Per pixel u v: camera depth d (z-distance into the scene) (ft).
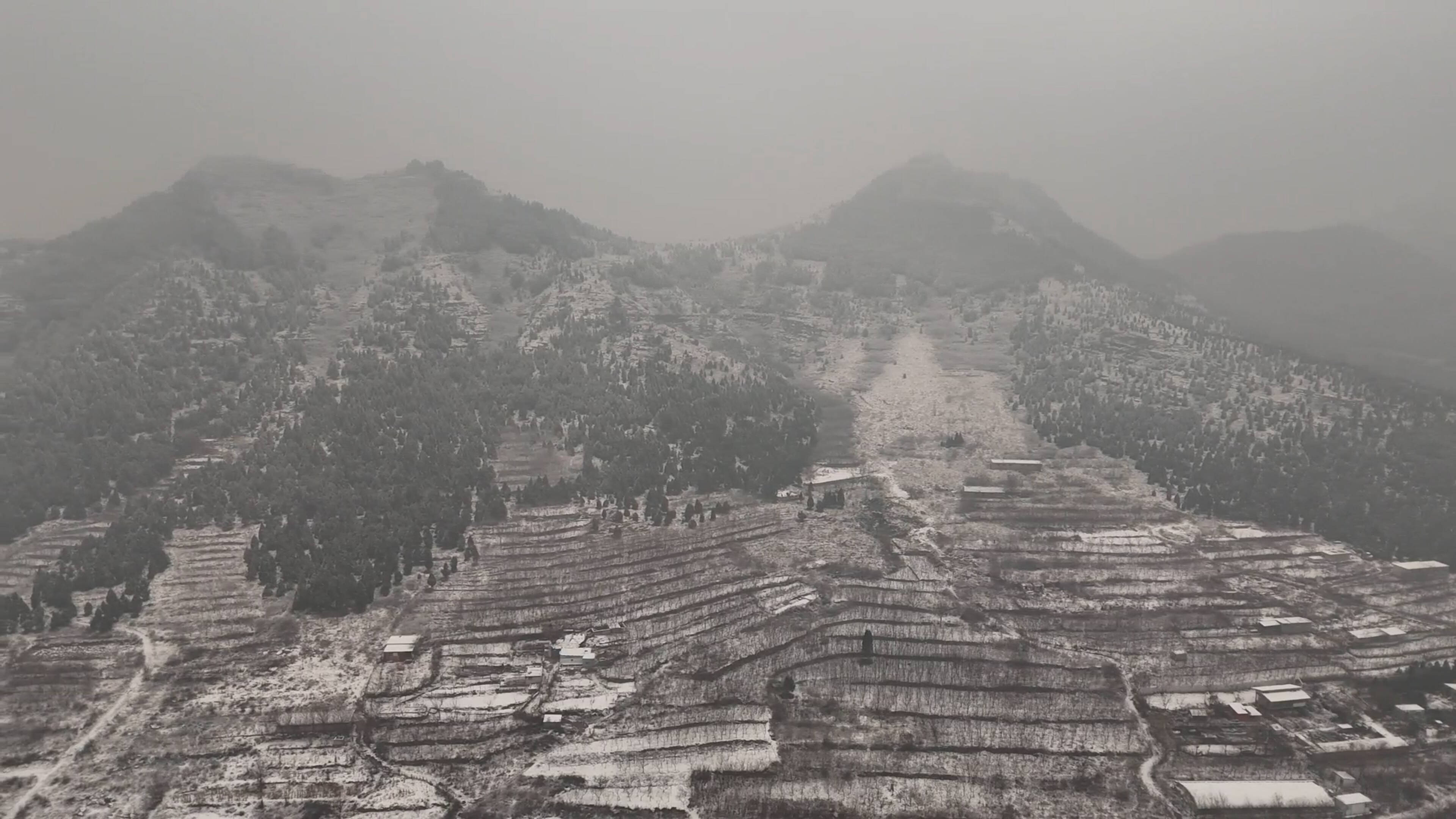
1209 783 338.75
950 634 462.19
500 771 341.41
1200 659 444.14
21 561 493.36
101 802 316.81
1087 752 362.53
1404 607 509.35
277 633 436.76
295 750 351.46
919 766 348.38
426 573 509.35
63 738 351.25
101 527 531.50
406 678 404.98
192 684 392.06
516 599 486.79
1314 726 385.29
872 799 327.67
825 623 471.62
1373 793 339.77
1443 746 370.32
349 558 489.26
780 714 383.04
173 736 355.15
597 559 538.88
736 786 333.21
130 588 458.09
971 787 336.70
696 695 396.78
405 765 344.49
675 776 338.95
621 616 473.67
